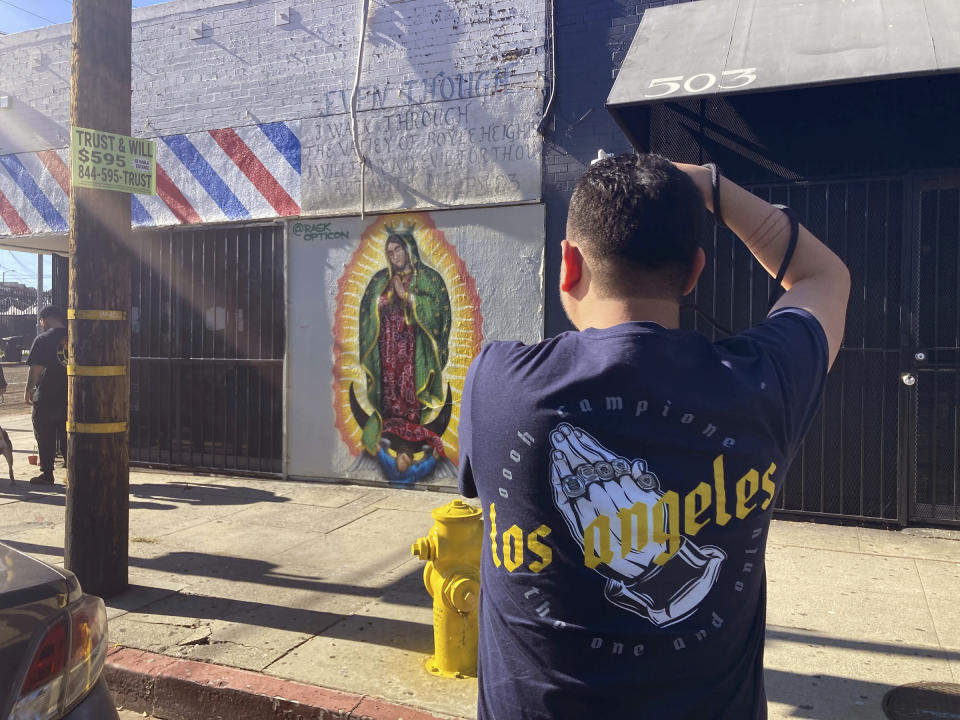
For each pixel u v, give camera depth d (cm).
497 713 112
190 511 646
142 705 359
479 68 682
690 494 106
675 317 120
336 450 739
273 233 769
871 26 498
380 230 719
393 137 713
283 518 622
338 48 740
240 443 784
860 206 566
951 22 481
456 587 336
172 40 816
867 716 307
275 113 768
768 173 586
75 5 441
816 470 579
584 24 646
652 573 105
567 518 107
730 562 108
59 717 205
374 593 455
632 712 103
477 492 133
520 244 668
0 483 775
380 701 327
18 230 909
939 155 546
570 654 105
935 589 440
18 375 2384
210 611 429
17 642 195
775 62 496
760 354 116
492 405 117
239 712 339
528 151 663
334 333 739
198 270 806
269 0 769
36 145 898
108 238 446
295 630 402
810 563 486
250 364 777
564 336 117
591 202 119
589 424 108
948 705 314
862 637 379
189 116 808
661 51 543
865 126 562
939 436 550
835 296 130
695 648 105
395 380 714
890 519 558
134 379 839
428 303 701
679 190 118
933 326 551
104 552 446
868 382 564
